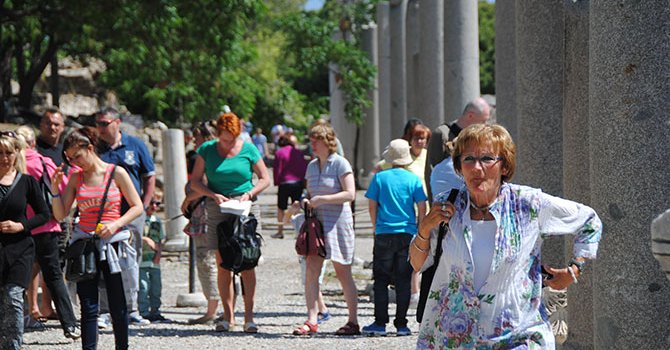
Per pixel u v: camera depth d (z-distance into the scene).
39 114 52.12
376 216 16.16
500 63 19.86
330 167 16.03
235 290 17.44
